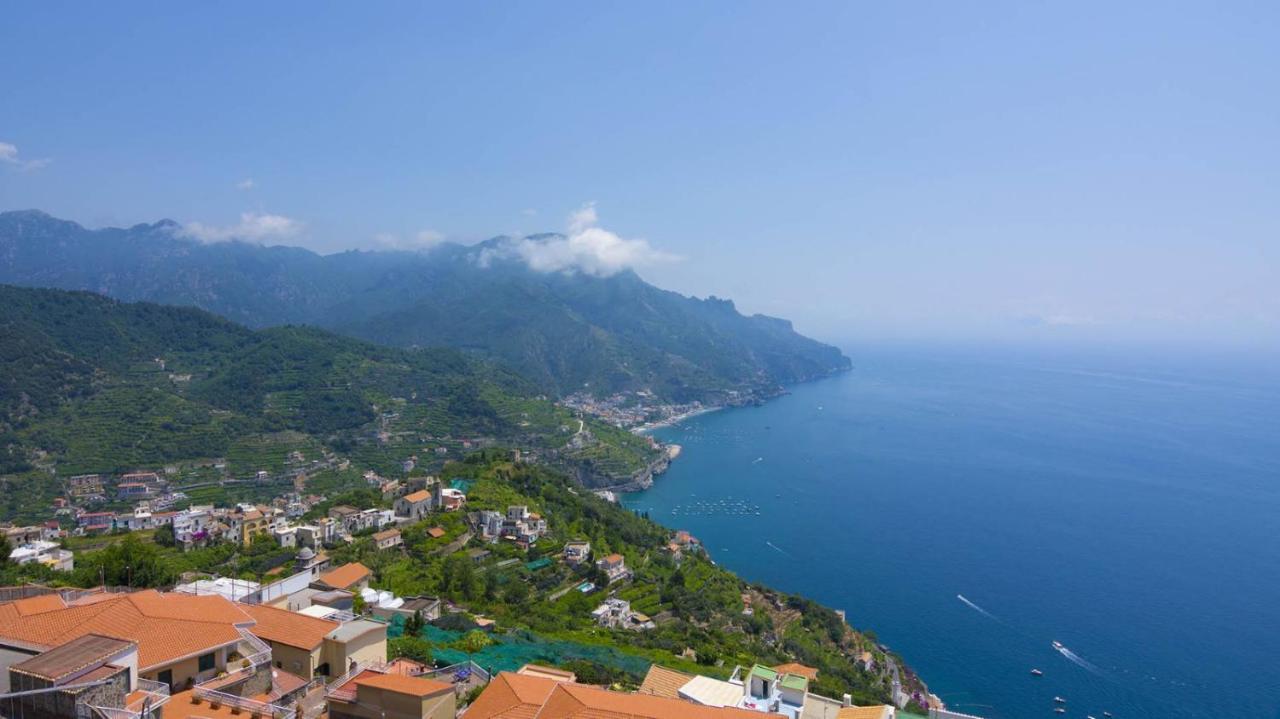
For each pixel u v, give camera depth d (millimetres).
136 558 81250
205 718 40750
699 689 53375
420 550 137125
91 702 33969
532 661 70875
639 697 45031
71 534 151500
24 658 41719
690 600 136375
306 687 48375
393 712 42906
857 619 151875
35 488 189750
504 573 132000
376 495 173750
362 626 54125
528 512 164125
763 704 51906
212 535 143625
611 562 144875
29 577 80000
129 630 45094
